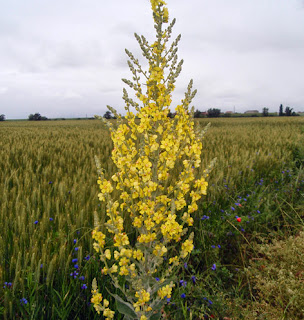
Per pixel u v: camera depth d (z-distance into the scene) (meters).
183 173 1.98
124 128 1.89
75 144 8.78
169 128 1.98
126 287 2.60
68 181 4.67
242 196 5.22
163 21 1.95
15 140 9.78
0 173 5.05
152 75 1.86
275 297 2.62
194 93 1.99
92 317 2.44
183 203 1.96
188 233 3.75
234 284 3.20
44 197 3.57
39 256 2.60
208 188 4.58
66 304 2.20
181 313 2.60
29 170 5.19
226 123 27.86
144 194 1.92
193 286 2.84
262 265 3.15
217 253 3.35
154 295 2.58
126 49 1.94
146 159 1.85
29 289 2.23
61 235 2.77
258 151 7.41
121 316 2.38
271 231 4.11
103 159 6.38
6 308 2.05
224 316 2.61
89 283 2.50
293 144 8.45
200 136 1.97
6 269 2.55
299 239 3.18
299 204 5.06
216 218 4.11
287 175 6.25
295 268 2.85
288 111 68.94
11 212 3.24
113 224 1.87
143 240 1.86
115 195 3.60
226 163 5.96
